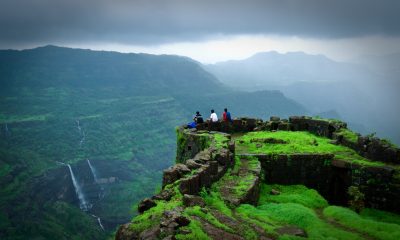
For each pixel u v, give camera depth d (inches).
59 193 6309.1
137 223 341.4
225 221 386.0
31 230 4766.2
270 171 770.8
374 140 785.6
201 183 483.8
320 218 513.0
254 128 1160.8
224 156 610.5
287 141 916.6
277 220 453.4
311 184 778.8
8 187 5861.2
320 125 1074.7
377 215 665.0
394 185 679.1
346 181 763.4
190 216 362.0
